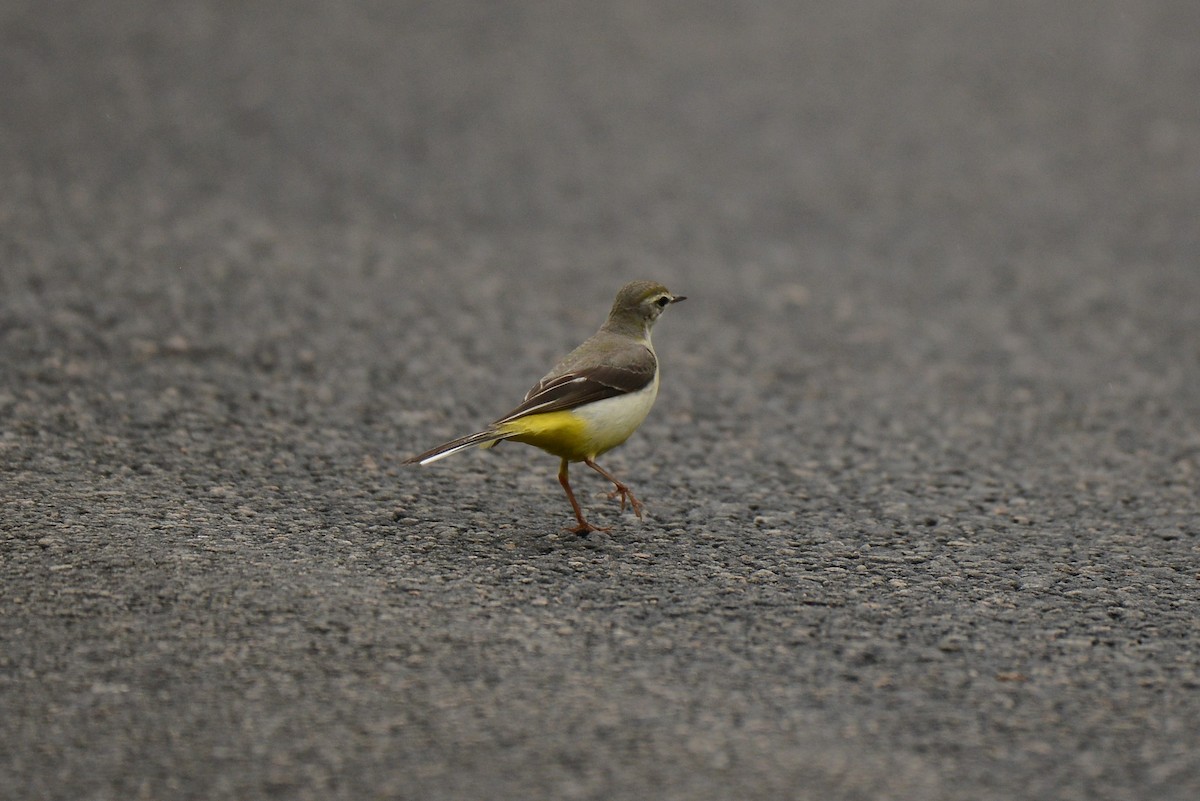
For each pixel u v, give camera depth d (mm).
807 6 38562
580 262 21234
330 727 7145
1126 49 35312
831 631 8820
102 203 20953
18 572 8789
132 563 9086
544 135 27969
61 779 6598
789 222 24250
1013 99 31547
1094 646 8719
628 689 7781
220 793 6531
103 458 11383
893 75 32875
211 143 25359
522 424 10086
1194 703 7891
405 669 7848
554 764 6883
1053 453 13797
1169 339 18734
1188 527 11406
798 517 11406
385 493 11305
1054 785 6922
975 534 11086
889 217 24719
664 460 13039
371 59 31984
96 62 29797
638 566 9938
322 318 16844
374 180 24359
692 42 34938
